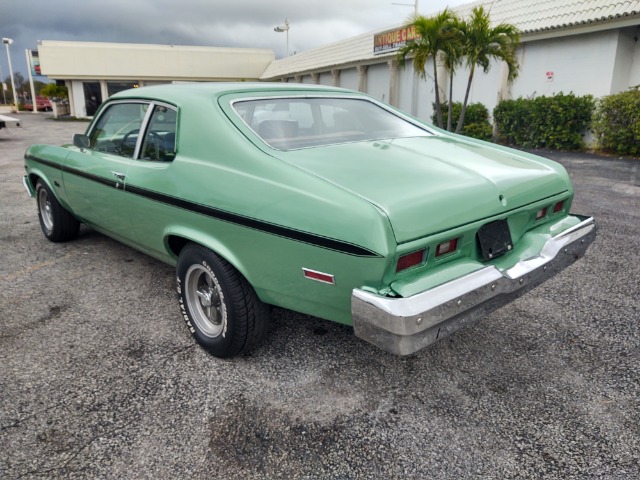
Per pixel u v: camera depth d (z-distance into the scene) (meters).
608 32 11.31
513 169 2.73
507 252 2.58
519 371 2.71
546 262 2.58
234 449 2.14
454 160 2.74
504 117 13.34
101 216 3.82
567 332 3.12
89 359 2.86
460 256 2.33
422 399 2.47
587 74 11.95
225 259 2.63
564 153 11.34
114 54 33.31
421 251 2.12
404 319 1.94
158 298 3.71
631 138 10.38
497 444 2.15
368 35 22.05
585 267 4.20
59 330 3.21
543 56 13.05
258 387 2.58
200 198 2.65
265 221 2.34
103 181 3.54
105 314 3.44
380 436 2.21
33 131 22.30
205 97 2.89
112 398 2.49
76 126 26.23
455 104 15.70
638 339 3.02
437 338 2.14
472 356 2.86
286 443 2.17
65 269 4.31
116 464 2.05
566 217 3.02
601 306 3.47
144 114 3.27
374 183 2.24
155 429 2.26
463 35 11.91
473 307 2.22
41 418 2.34
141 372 2.72
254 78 36.28
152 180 3.00
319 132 3.03
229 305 2.64
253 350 2.94
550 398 2.47
